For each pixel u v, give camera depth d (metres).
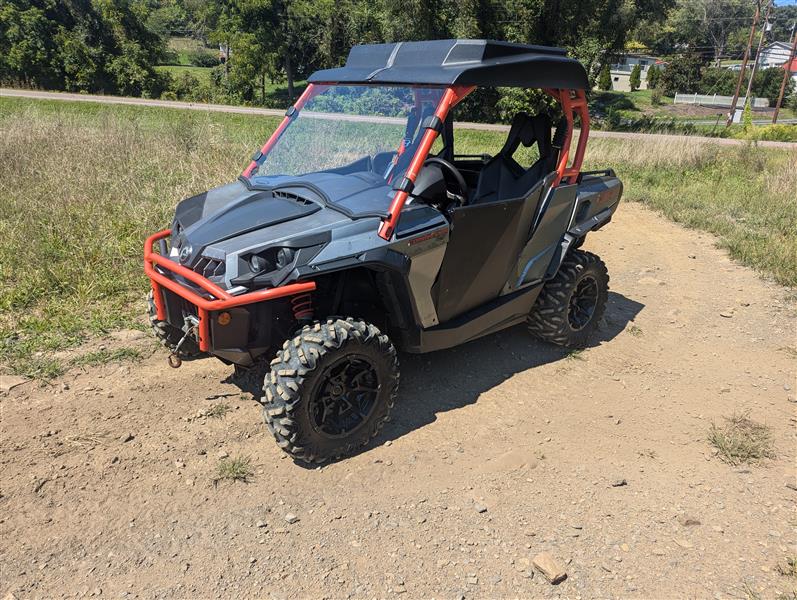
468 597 2.76
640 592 2.82
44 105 30.78
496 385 4.60
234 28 54.53
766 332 5.77
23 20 48.47
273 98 57.78
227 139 12.12
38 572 2.79
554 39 32.91
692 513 3.36
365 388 3.62
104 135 11.49
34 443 3.64
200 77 65.62
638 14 34.41
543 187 4.53
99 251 6.18
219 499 3.30
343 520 3.19
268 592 2.74
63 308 5.23
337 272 3.64
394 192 3.64
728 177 12.61
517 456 3.76
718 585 2.87
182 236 3.68
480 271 4.20
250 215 3.59
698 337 5.64
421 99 3.69
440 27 34.91
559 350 5.20
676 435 4.12
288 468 3.56
